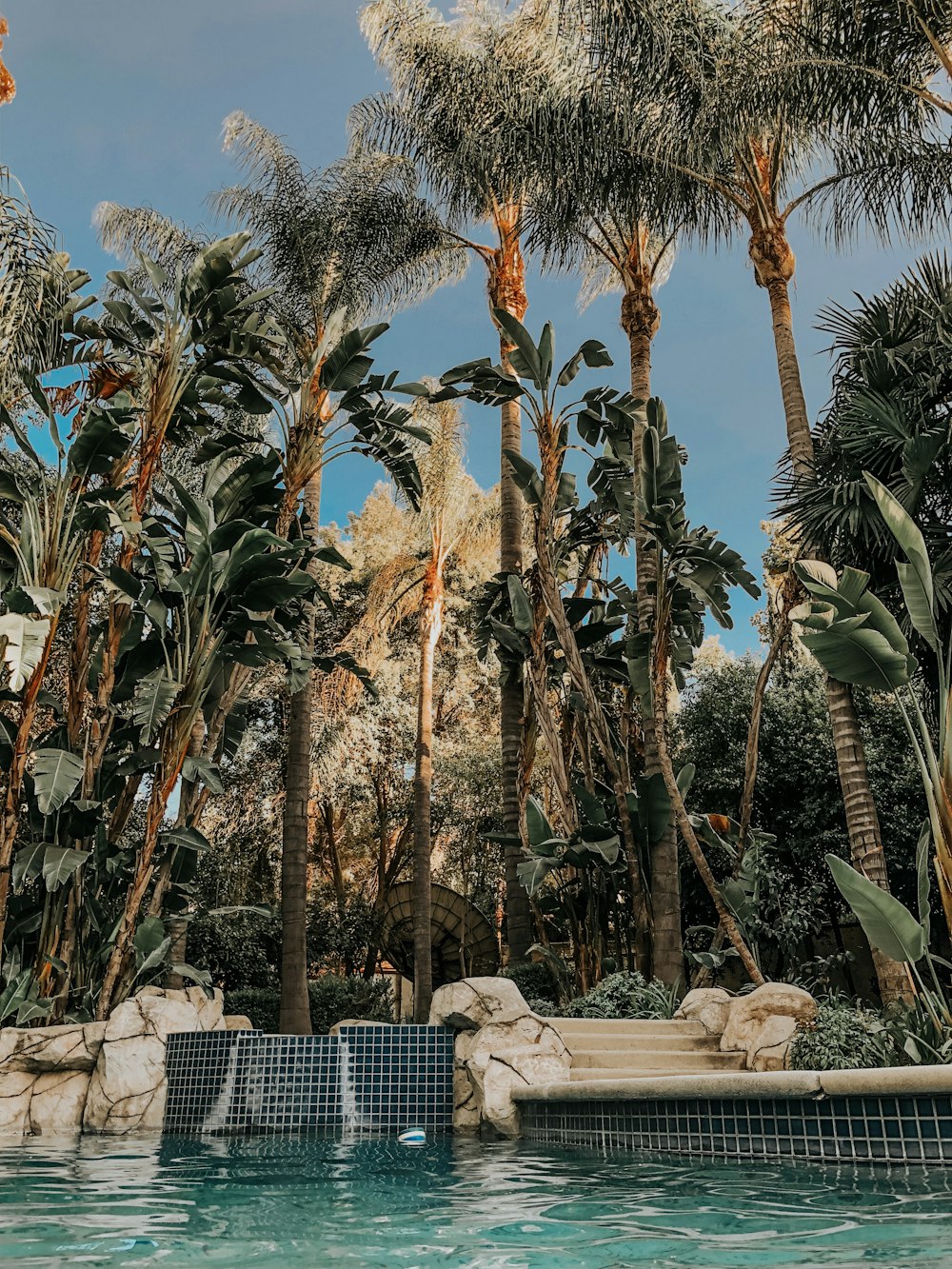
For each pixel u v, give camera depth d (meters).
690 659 12.82
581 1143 6.49
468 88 14.15
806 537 10.91
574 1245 3.07
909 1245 2.90
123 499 10.44
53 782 9.02
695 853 10.61
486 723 25.55
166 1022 8.98
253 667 10.99
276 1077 8.46
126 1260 2.88
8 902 9.43
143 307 11.03
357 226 15.35
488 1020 8.31
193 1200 4.21
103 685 10.28
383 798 23.52
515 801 13.72
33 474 12.45
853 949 16.70
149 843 9.73
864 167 12.51
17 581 9.53
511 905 13.59
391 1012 18.33
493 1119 7.18
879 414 9.95
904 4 10.68
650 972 11.25
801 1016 8.57
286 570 10.92
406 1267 2.77
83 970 9.75
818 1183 4.25
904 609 10.05
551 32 13.42
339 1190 4.47
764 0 11.36
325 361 12.16
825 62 10.99
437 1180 4.81
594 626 13.29
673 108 11.81
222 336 11.43
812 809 16.39
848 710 11.25
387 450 12.66
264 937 19.11
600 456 13.24
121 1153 6.36
